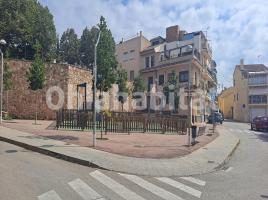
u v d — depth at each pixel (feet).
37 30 143.84
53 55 154.61
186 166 40.27
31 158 39.09
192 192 28.63
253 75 213.25
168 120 79.87
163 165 39.65
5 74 85.56
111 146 50.24
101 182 30.19
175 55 148.46
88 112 71.92
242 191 29.86
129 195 26.40
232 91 257.34
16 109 94.73
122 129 72.79
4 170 31.60
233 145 66.08
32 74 83.25
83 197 24.90
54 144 47.67
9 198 23.38
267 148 66.90
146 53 162.50
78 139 55.31
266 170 41.42
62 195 25.02
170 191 28.63
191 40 156.56
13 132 58.90
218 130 110.01
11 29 129.80
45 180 29.14
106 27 59.57
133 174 34.99
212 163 43.47
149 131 77.20
